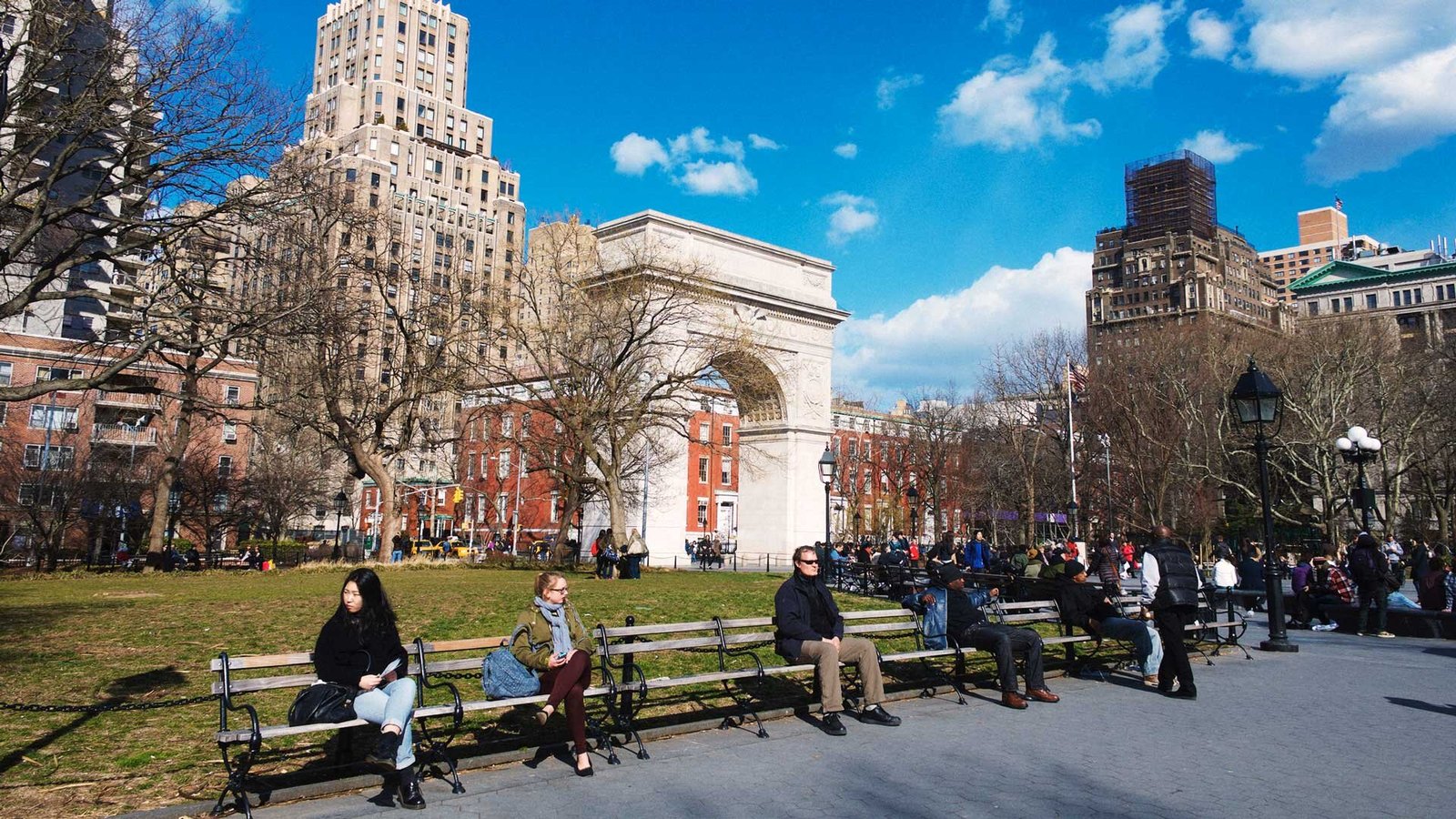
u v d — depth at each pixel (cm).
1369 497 2305
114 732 750
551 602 749
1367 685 1161
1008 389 5872
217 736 591
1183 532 5575
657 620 1488
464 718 836
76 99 2108
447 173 10762
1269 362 5291
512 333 3259
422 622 1386
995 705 1008
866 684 900
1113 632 1191
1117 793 659
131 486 5103
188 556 4325
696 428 6850
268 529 6562
